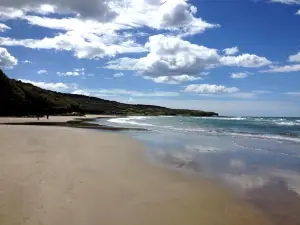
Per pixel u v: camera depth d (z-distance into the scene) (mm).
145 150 19953
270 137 30750
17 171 11648
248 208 8781
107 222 7367
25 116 76562
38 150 17469
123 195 9523
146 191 10117
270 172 13680
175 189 10539
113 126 47281
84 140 24234
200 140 27266
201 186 11055
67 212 7781
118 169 13398
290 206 9008
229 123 66625
